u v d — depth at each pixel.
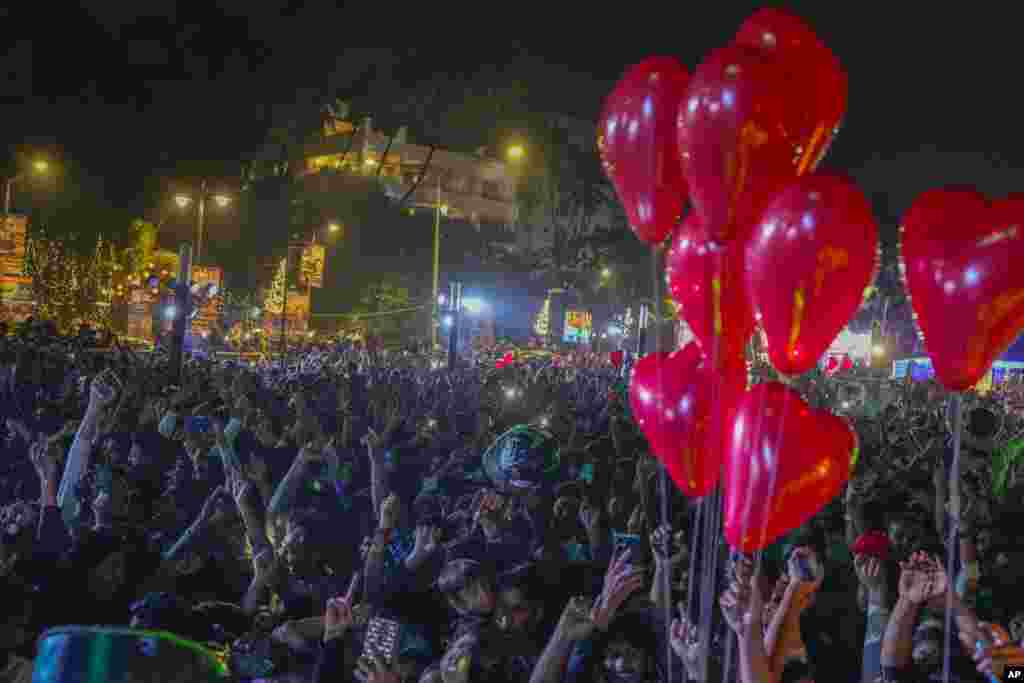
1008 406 19.88
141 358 21.58
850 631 5.55
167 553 5.64
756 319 2.97
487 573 4.05
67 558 5.00
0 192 48.91
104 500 5.51
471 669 3.83
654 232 3.23
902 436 13.04
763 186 2.83
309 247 56.19
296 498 7.06
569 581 5.61
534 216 72.75
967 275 2.75
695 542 3.49
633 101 3.13
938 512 7.01
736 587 3.21
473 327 57.97
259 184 63.66
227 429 9.09
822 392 18.19
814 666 5.30
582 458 9.65
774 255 2.76
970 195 2.88
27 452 9.01
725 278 3.08
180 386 14.54
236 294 59.22
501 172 91.56
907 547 5.64
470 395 17.80
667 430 3.30
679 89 3.08
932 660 3.70
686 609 3.79
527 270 68.69
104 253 50.19
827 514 6.59
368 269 63.97
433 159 88.62
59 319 41.06
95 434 6.84
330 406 14.14
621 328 57.38
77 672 2.49
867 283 2.81
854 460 3.19
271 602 5.13
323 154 85.94
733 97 2.72
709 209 2.89
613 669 4.01
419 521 5.30
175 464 8.50
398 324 62.44
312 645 4.21
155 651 2.55
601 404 16.86
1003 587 5.61
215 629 4.36
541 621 4.99
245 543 5.84
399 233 66.56
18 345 16.59
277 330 52.81
